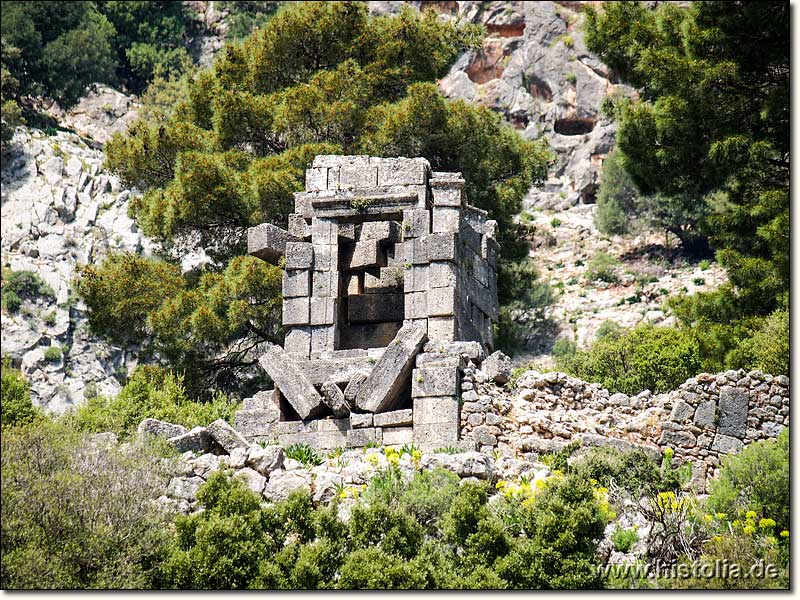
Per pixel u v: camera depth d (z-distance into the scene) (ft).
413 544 287.07
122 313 528.22
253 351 539.29
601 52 513.86
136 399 398.01
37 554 285.64
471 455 321.52
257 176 515.09
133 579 284.61
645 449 347.15
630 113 488.85
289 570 281.95
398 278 400.47
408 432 350.64
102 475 302.86
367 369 368.07
